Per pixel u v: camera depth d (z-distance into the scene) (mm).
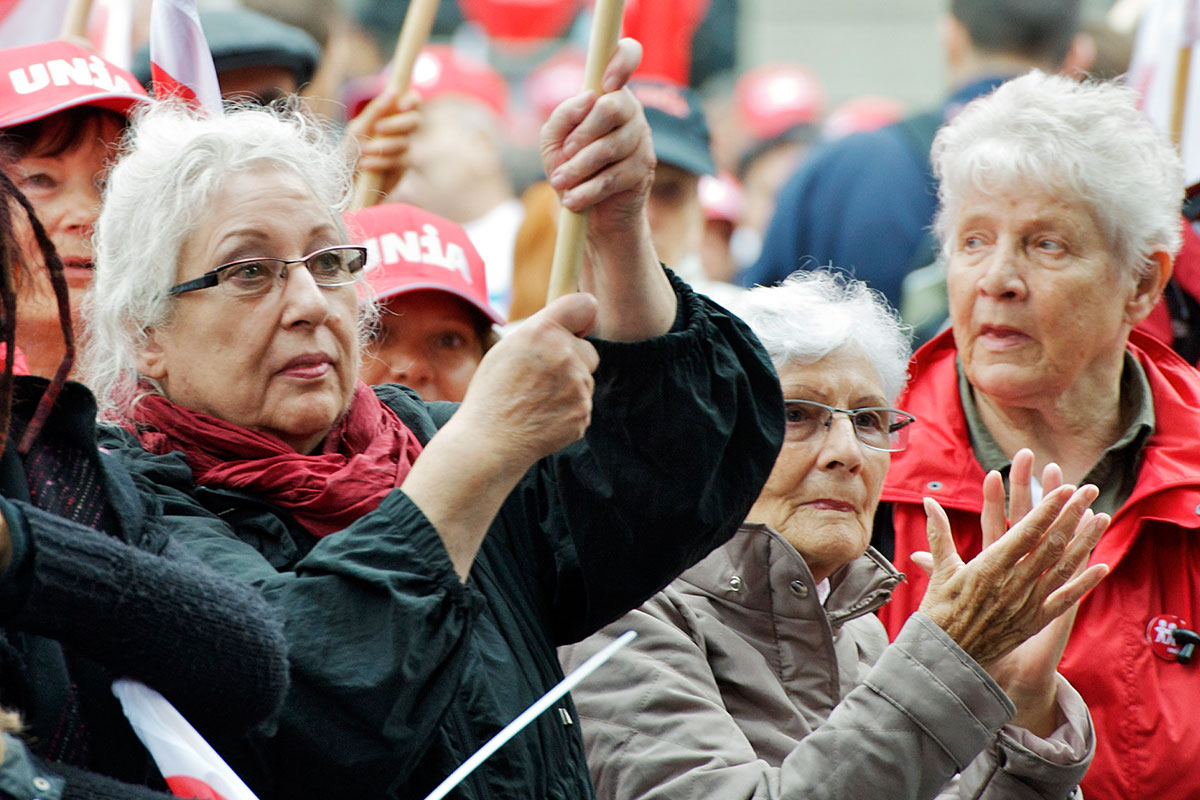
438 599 4914
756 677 6945
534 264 12617
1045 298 8305
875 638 7816
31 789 3807
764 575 7129
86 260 7488
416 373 8977
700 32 24750
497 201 15055
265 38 10961
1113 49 14117
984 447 8727
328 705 4824
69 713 4457
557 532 5941
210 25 11016
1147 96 10461
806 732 6910
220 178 5805
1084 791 7902
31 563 3945
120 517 4648
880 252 13141
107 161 7621
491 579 5848
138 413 5863
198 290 5746
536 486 6047
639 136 5309
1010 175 8352
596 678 6754
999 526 6711
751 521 7184
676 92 13648
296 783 4883
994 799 6789
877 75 28766
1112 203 8281
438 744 5328
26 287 5391
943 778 6273
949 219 8742
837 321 7523
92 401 4668
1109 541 8203
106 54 10906
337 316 5859
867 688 6355
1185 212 9992
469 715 5434
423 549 4969
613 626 6859
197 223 5770
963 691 6293
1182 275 9766
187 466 5613
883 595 7598
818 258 13352
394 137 9766
